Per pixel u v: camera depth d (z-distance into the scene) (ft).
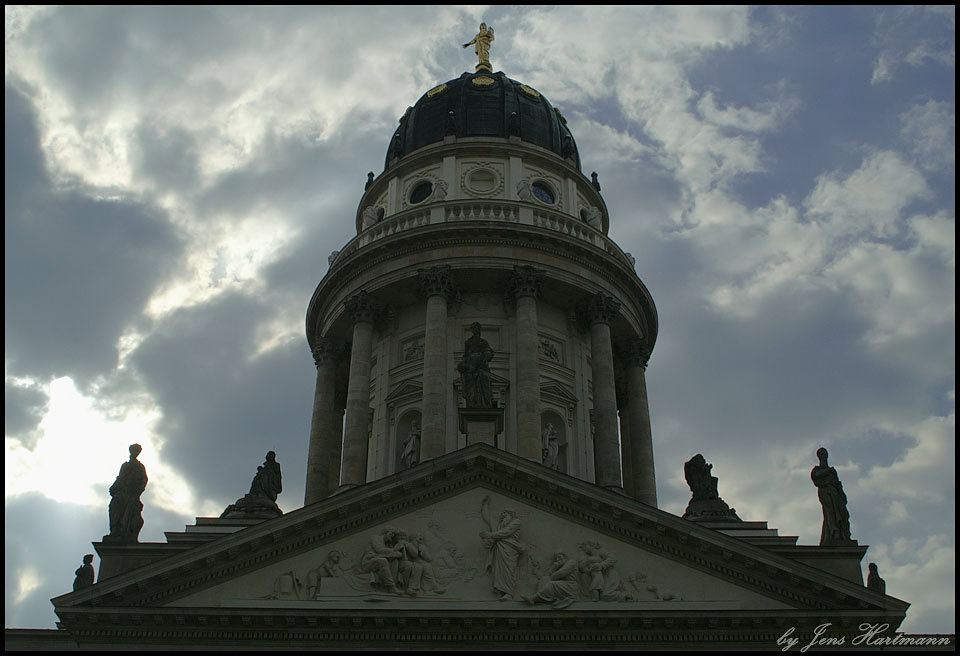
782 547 139.54
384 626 123.95
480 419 142.51
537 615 123.03
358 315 200.34
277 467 165.99
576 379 197.47
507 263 196.75
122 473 142.72
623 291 208.44
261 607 124.98
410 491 133.49
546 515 132.46
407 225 206.59
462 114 232.73
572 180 230.07
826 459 143.13
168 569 126.52
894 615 123.13
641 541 130.72
